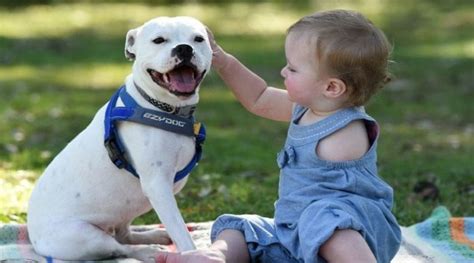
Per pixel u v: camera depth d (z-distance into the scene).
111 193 5.01
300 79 4.65
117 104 4.98
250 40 20.08
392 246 4.69
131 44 5.06
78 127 10.95
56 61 16.77
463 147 9.93
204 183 7.97
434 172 8.62
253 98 5.31
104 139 4.90
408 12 24.77
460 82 14.45
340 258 4.30
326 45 4.55
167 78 4.80
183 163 5.02
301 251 4.55
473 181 8.25
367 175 4.63
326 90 4.62
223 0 28.81
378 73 4.64
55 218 5.03
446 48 18.22
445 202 7.39
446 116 11.82
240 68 5.30
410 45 18.73
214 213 6.91
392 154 9.52
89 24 22.88
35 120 11.27
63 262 4.97
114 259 5.02
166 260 4.50
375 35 4.63
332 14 4.66
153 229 5.63
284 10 26.69
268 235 4.79
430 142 10.20
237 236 4.81
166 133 4.89
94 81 14.60
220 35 20.89
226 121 11.40
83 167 5.01
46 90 13.55
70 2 27.61
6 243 5.46
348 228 4.32
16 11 25.55
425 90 13.73
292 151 4.71
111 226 5.16
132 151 4.90
